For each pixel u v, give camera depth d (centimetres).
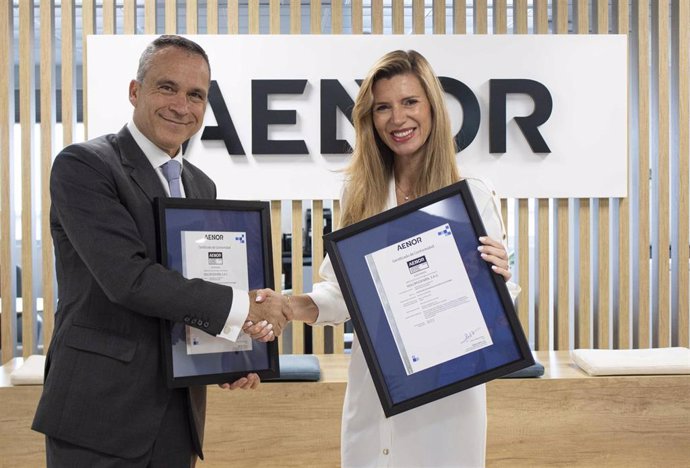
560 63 402
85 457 189
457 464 211
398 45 397
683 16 414
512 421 345
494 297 199
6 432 331
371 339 199
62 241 200
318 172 397
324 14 677
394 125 215
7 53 398
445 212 202
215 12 399
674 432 347
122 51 390
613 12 422
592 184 404
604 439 346
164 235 196
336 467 341
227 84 393
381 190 224
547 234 410
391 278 201
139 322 194
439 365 198
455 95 397
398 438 212
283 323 217
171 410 200
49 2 398
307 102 396
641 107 415
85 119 400
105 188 192
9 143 400
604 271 414
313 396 341
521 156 402
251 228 213
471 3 652
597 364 349
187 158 392
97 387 189
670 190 428
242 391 339
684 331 420
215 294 192
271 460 340
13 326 406
